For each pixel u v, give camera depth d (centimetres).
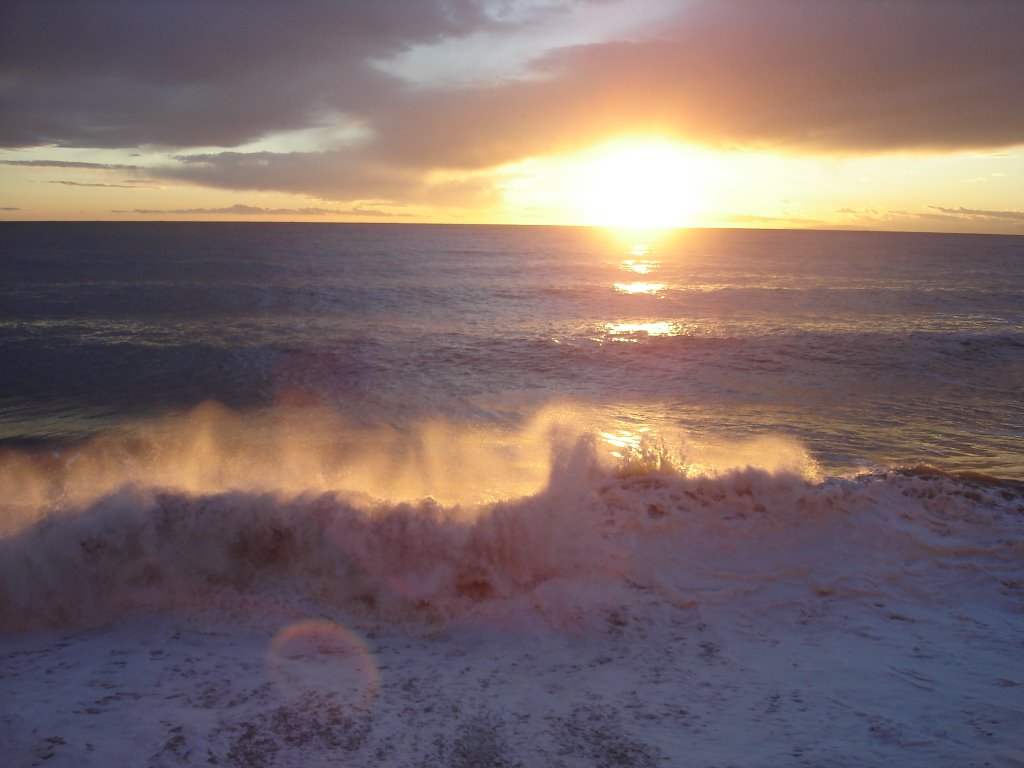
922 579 534
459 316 2461
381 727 354
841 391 1420
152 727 342
